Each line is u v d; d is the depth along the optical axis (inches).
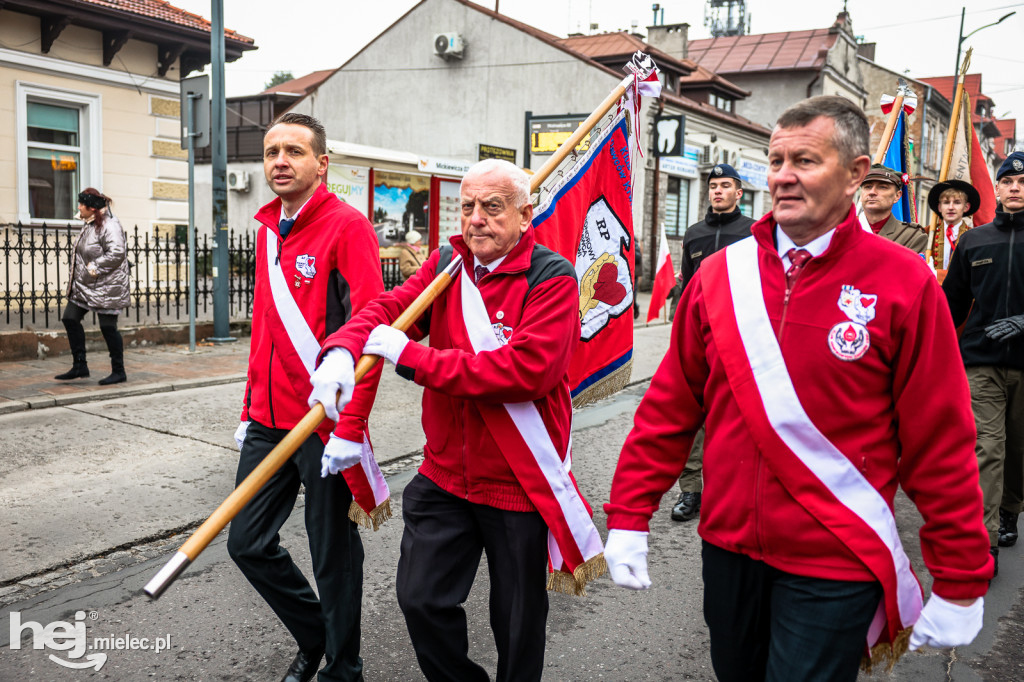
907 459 68.1
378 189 510.9
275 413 102.3
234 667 113.7
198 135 338.3
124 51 454.9
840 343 65.7
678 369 76.1
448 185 561.9
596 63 767.1
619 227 130.6
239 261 412.2
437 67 846.5
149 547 154.5
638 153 134.3
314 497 100.5
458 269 90.0
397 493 187.9
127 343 359.3
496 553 89.5
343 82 895.1
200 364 327.3
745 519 69.5
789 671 66.2
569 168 121.7
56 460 201.9
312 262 102.0
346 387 79.2
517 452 86.6
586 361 127.6
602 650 121.6
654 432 75.9
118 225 281.0
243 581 141.8
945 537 66.0
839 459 66.3
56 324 356.2
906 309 64.9
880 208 183.6
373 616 130.6
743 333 69.0
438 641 88.8
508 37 808.3
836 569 66.1
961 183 203.3
